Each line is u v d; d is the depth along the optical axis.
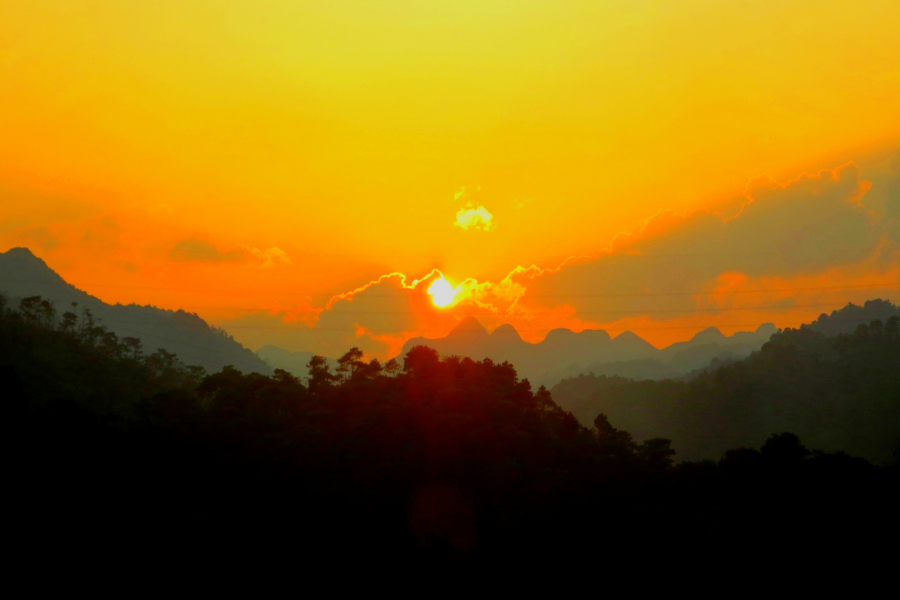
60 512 66.94
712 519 77.00
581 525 74.75
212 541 70.75
